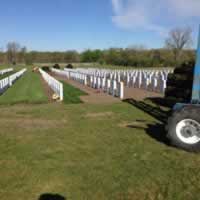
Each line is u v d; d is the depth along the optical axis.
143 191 3.52
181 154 4.90
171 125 5.19
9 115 8.40
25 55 90.25
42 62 90.12
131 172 4.09
